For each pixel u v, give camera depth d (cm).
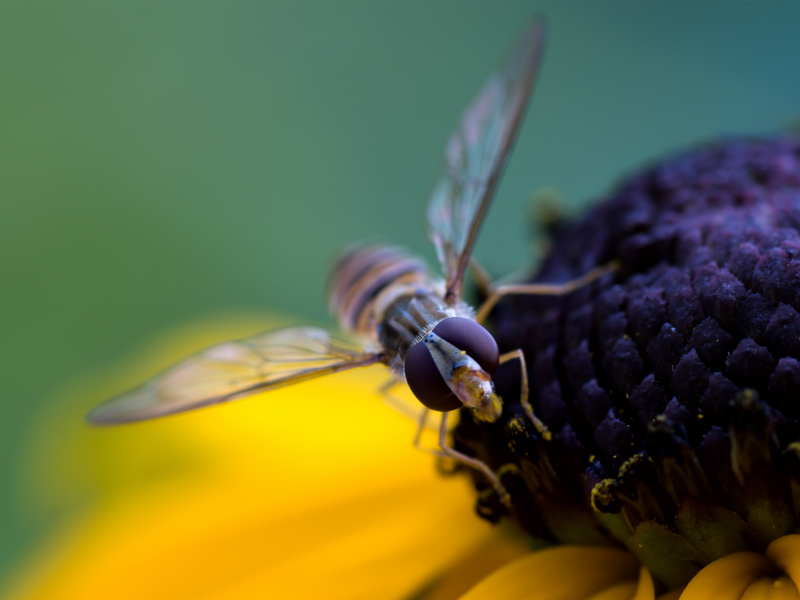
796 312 5
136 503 6
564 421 5
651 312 5
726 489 5
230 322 7
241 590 6
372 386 6
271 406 6
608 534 5
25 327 8
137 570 6
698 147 6
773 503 5
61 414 6
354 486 6
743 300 5
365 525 6
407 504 6
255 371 6
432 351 5
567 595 5
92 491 6
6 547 8
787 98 8
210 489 6
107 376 7
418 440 5
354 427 6
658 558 5
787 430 5
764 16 8
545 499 5
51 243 8
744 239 5
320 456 6
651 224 5
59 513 6
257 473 6
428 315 5
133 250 8
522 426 5
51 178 8
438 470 5
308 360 6
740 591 5
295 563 6
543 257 6
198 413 6
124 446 6
